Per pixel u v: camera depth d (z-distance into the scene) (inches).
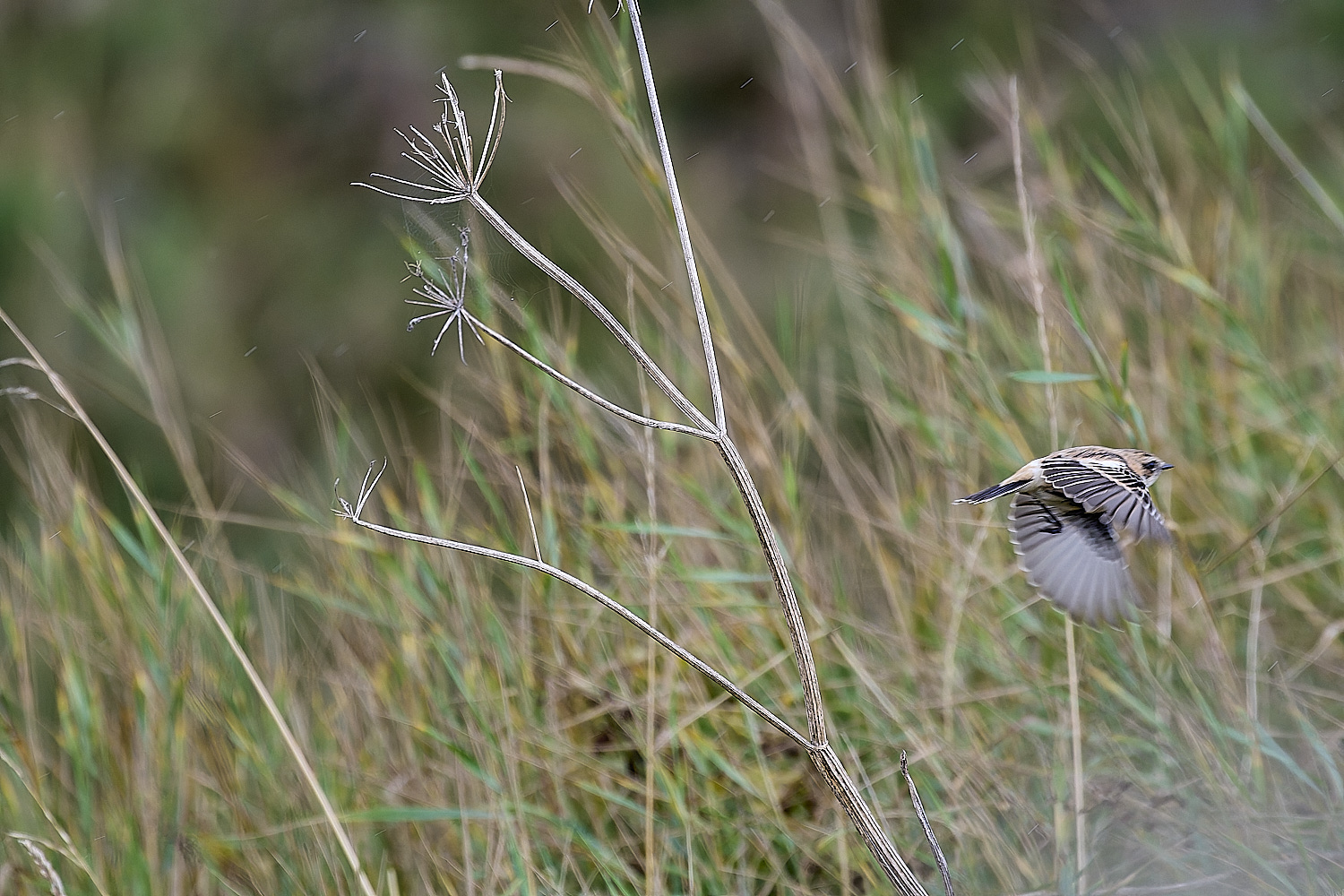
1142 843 288.4
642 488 350.9
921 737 305.4
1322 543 352.2
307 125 719.1
